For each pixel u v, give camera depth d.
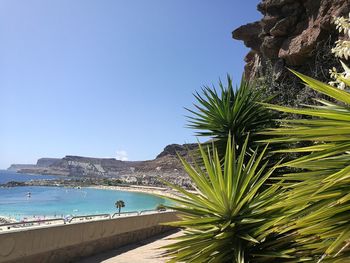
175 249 4.38
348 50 5.10
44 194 115.00
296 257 3.71
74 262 9.62
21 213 57.00
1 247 7.36
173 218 17.77
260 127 6.92
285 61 13.77
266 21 15.63
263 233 4.02
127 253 10.84
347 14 11.51
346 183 2.65
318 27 12.68
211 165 4.87
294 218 3.10
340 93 2.80
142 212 15.38
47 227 8.76
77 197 104.50
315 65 12.27
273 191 4.47
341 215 2.65
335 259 2.78
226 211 4.43
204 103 7.02
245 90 7.14
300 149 2.97
